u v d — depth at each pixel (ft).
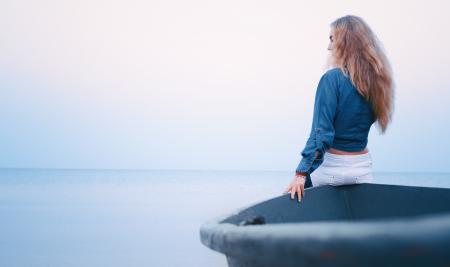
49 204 64.23
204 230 3.37
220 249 2.95
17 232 36.63
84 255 27.96
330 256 1.82
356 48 6.30
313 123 6.19
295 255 2.05
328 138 5.99
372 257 1.65
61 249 29.76
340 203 6.11
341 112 6.23
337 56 6.47
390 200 5.77
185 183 224.33
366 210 5.95
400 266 1.59
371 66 6.23
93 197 84.12
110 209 58.03
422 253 1.50
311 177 6.66
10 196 81.15
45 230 38.11
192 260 27.22
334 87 6.21
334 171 6.31
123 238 34.88
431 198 5.40
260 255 2.37
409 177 349.82
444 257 1.50
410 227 1.53
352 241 1.71
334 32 6.62
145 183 216.95
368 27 6.52
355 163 6.30
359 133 6.38
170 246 31.89
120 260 26.68
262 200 4.99
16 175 331.36
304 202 5.62
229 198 91.15
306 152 5.92
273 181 280.92
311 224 2.05
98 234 36.52
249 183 234.58
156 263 26.16
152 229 40.22
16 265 24.77
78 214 50.70
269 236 2.25
